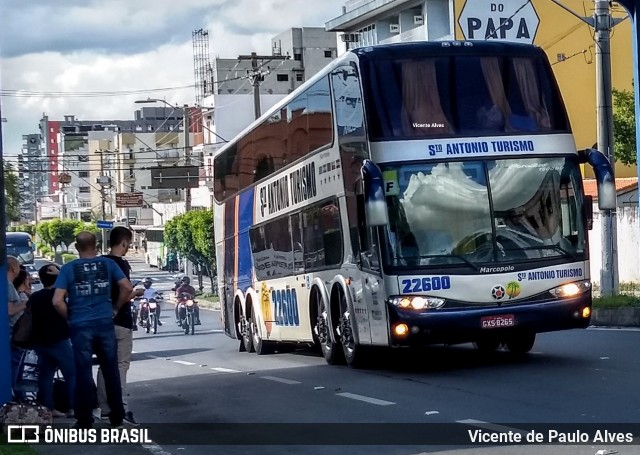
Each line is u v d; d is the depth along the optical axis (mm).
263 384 15070
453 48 15164
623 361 14930
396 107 14750
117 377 10234
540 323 14547
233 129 90562
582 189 15078
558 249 14719
